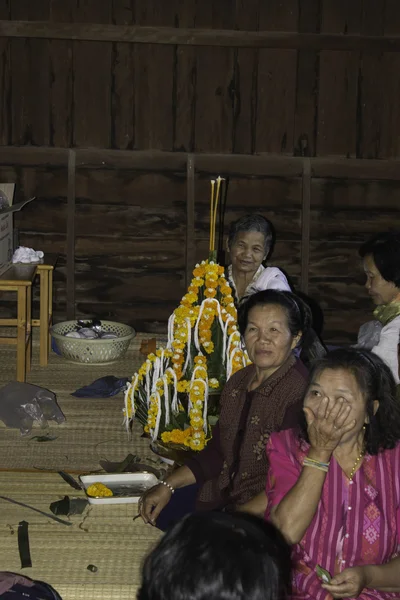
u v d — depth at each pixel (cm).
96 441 360
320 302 629
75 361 475
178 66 599
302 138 611
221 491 266
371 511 213
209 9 590
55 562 256
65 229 615
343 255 624
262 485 256
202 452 280
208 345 347
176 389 345
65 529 277
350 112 608
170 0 588
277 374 261
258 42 592
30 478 318
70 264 616
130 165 607
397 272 339
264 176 612
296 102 606
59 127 605
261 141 611
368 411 218
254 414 259
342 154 614
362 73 602
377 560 213
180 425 347
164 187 612
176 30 589
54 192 610
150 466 331
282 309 261
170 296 626
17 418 375
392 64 601
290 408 251
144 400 368
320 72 602
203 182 611
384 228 621
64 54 595
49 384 438
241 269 426
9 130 604
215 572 115
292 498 209
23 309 424
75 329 507
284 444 222
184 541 120
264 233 421
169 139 609
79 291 622
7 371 459
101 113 604
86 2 586
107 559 259
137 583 246
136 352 505
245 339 267
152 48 596
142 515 276
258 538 121
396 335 333
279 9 591
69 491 307
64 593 240
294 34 592
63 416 383
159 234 619
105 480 311
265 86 604
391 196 617
